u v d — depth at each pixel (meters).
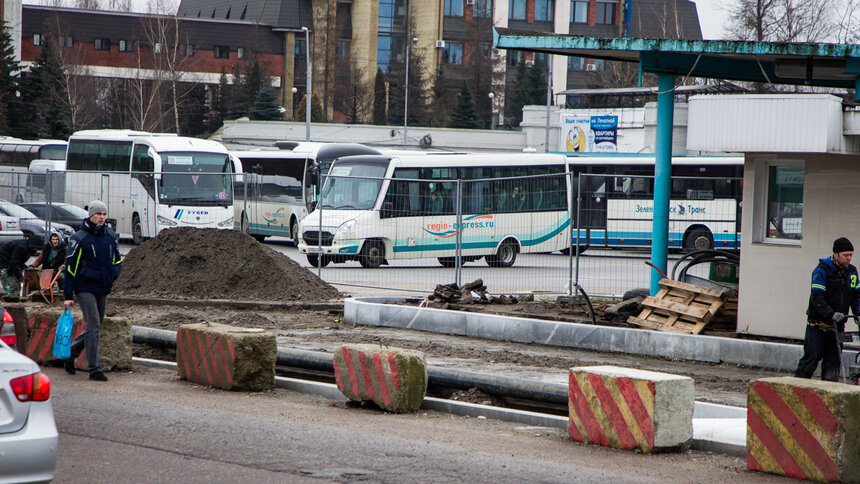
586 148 73.19
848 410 9.08
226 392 13.52
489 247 35.41
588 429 10.71
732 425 10.85
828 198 17.30
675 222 42.34
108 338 14.93
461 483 8.88
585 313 21.16
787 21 61.62
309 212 43.44
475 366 15.79
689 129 17.34
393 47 126.88
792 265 17.75
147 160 45.50
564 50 20.14
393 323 20.62
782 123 16.34
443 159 38.59
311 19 121.94
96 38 111.12
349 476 9.08
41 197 32.22
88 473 9.09
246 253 26.06
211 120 110.06
